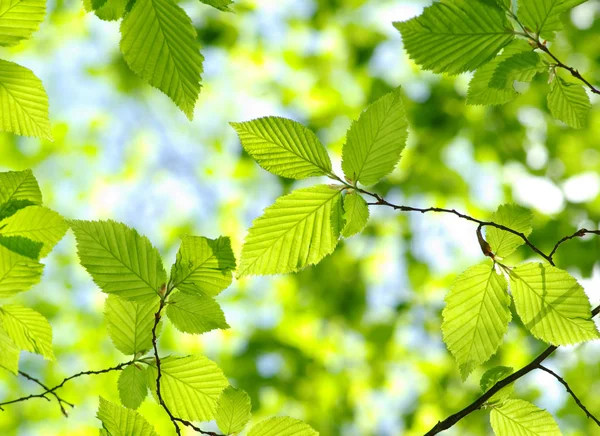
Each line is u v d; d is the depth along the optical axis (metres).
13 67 1.68
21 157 9.00
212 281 1.75
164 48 1.60
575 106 1.79
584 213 8.22
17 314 1.88
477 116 8.61
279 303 8.72
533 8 1.60
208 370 1.89
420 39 1.66
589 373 7.53
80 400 7.99
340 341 8.66
